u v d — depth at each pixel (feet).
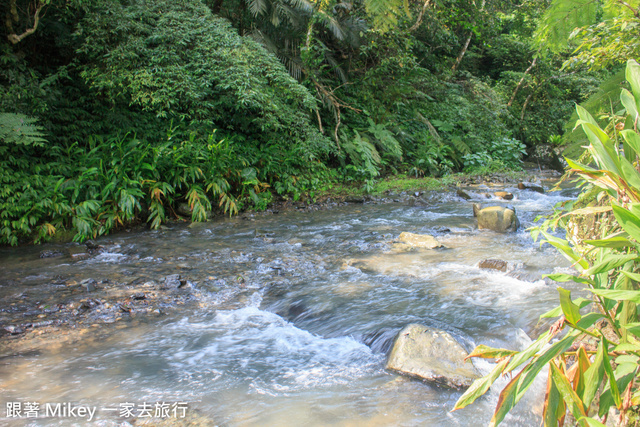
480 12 53.31
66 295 13.70
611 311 4.34
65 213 20.97
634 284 4.10
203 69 26.48
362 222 24.54
